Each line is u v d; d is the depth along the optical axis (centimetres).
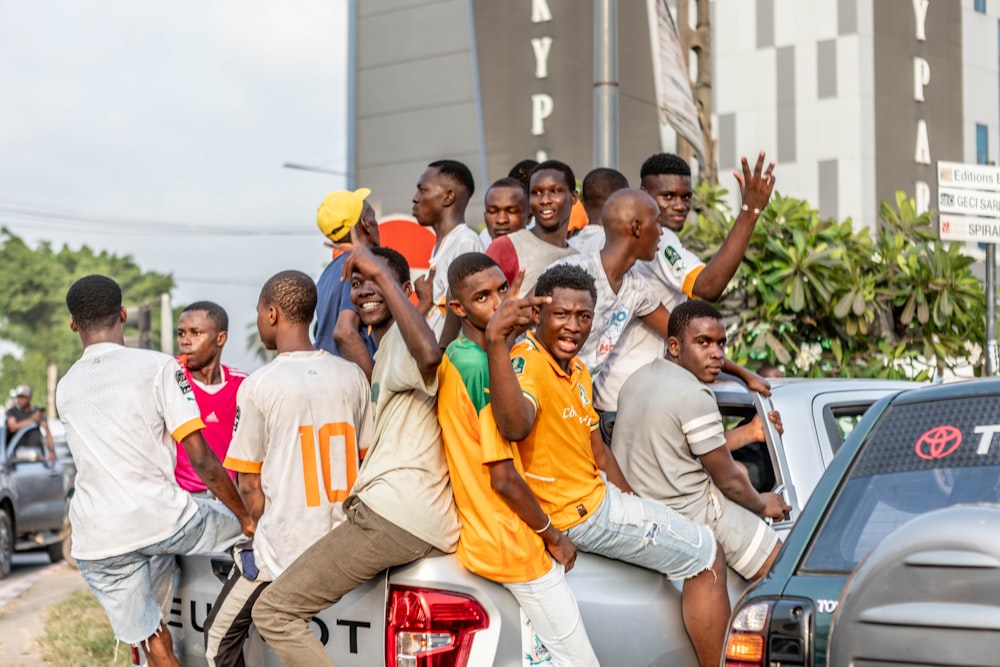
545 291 464
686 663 486
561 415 458
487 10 3500
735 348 863
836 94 3944
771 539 505
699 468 509
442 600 435
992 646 294
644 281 570
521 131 3450
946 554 300
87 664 898
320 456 486
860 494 375
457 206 661
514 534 432
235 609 491
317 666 447
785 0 4016
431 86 3456
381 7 3544
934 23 4119
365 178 3531
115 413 529
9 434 1591
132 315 1977
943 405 381
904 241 923
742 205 573
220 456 606
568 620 435
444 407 445
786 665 354
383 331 531
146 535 521
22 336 11050
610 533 461
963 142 4209
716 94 4131
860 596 314
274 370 489
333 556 443
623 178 671
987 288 921
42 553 1795
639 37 2869
